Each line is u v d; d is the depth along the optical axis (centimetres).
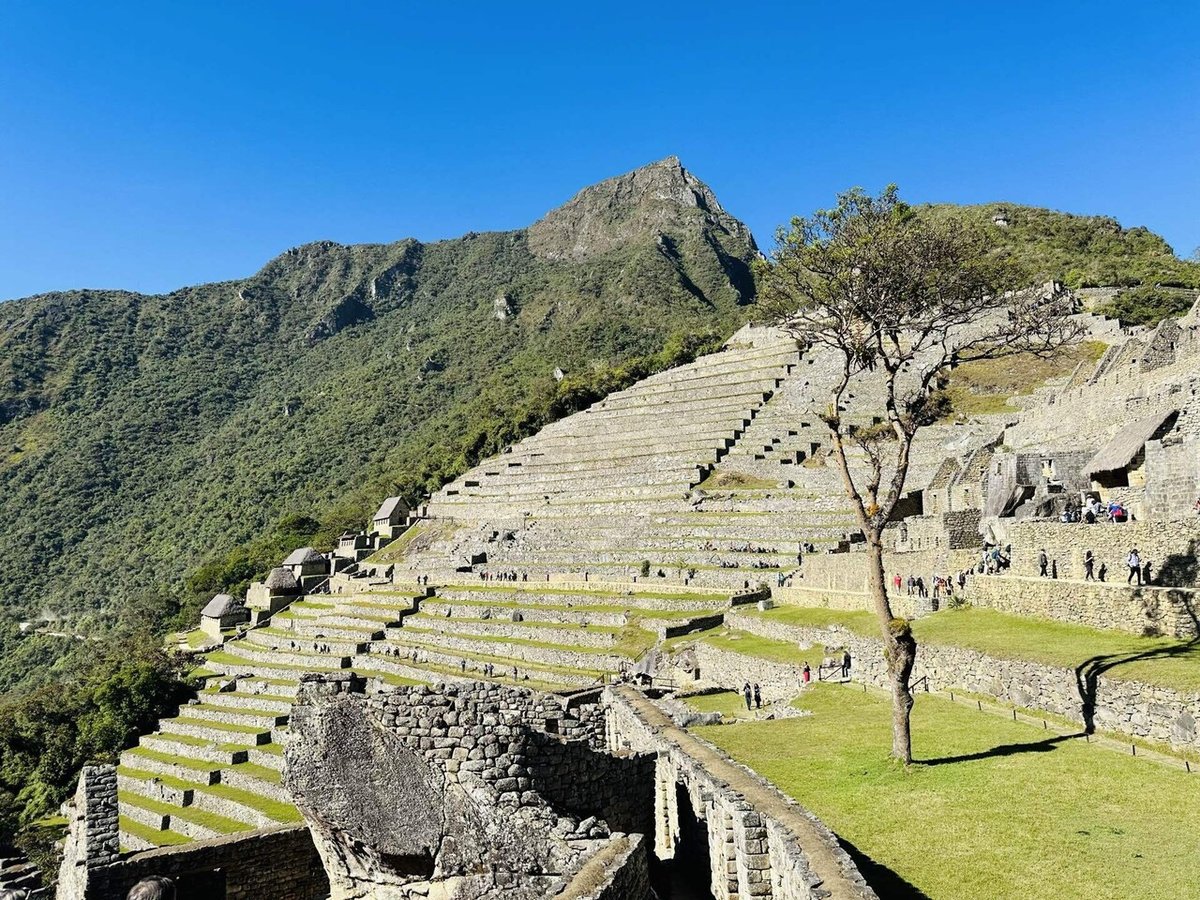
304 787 1167
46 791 5925
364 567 9431
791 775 1584
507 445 13475
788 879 923
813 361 9712
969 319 1969
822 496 6281
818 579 4603
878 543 1700
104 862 1447
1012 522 2998
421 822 1114
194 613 11512
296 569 9669
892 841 1210
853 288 1827
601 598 5734
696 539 6275
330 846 1188
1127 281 8756
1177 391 3303
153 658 7594
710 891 1144
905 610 3194
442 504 10062
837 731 1959
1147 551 2345
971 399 6725
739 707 2969
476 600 6725
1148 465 2808
